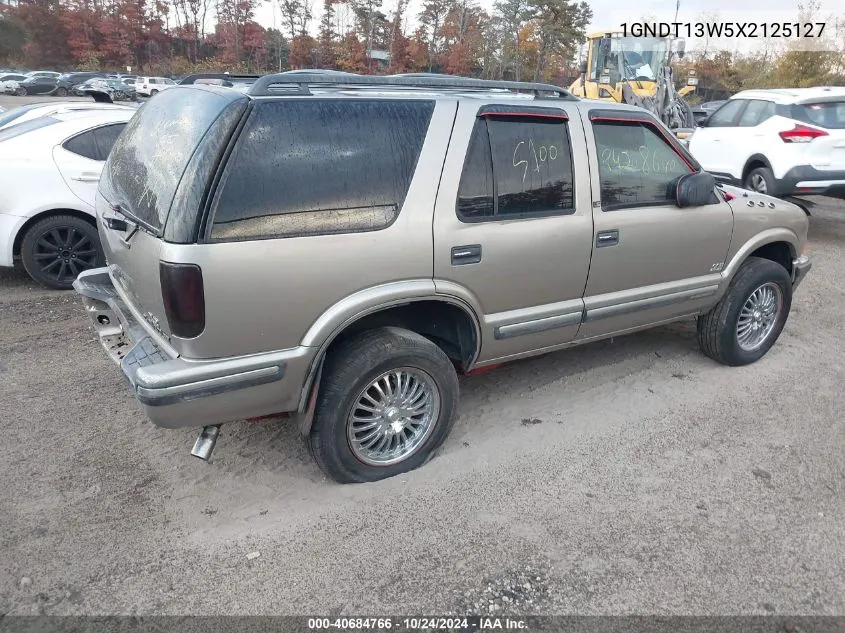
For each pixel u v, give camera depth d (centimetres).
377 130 305
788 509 326
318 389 309
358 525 309
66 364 470
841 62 2761
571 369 478
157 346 295
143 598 266
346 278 297
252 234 275
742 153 945
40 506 318
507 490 336
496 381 459
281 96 286
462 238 326
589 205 373
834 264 772
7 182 591
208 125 274
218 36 7800
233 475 347
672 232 409
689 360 496
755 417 413
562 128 364
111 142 644
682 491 338
